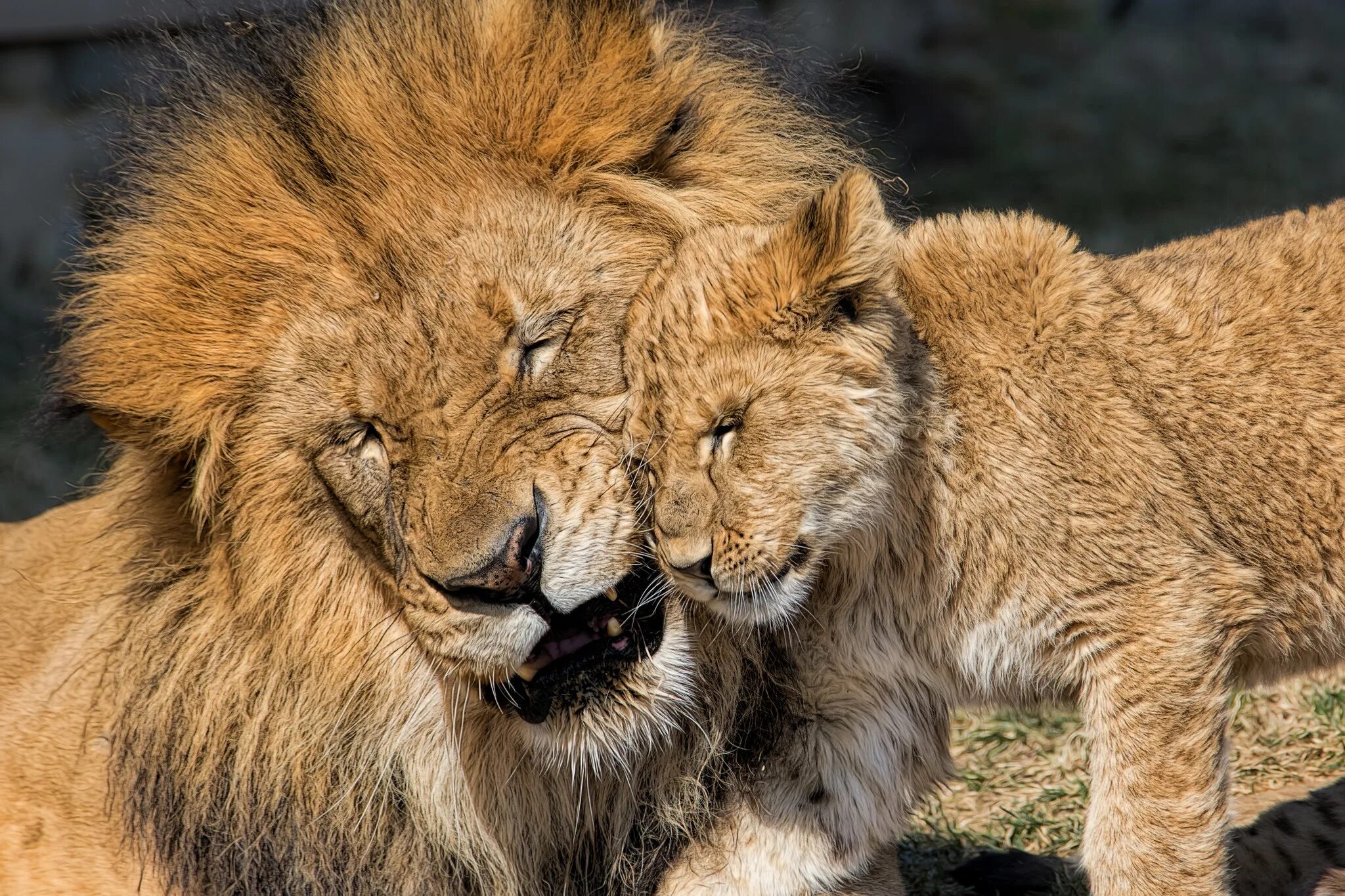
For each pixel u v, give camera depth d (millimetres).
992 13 29000
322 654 6402
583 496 5809
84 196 7055
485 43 6281
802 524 5863
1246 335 6688
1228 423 6582
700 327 5852
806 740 6777
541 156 6188
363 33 6492
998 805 8680
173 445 6262
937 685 6789
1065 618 6332
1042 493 6273
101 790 7488
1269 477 6602
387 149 6090
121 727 7051
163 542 6691
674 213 6434
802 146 7203
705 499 5754
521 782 6836
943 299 6488
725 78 7055
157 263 6227
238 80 6535
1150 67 26391
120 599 7211
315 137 6168
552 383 5949
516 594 5672
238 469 6199
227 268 6109
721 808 6879
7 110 20078
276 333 6035
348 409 5934
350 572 6348
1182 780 6230
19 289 18953
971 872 7949
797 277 5805
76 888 7363
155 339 6156
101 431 7266
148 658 6773
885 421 5980
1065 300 6488
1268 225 7262
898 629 6609
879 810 6785
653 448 5887
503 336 5867
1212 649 6266
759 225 6578
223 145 6348
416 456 5789
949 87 24891
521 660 5750
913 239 6789
